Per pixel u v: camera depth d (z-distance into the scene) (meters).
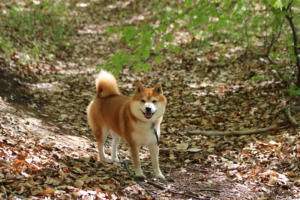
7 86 8.22
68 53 12.12
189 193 4.80
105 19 16.14
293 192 4.68
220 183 5.15
